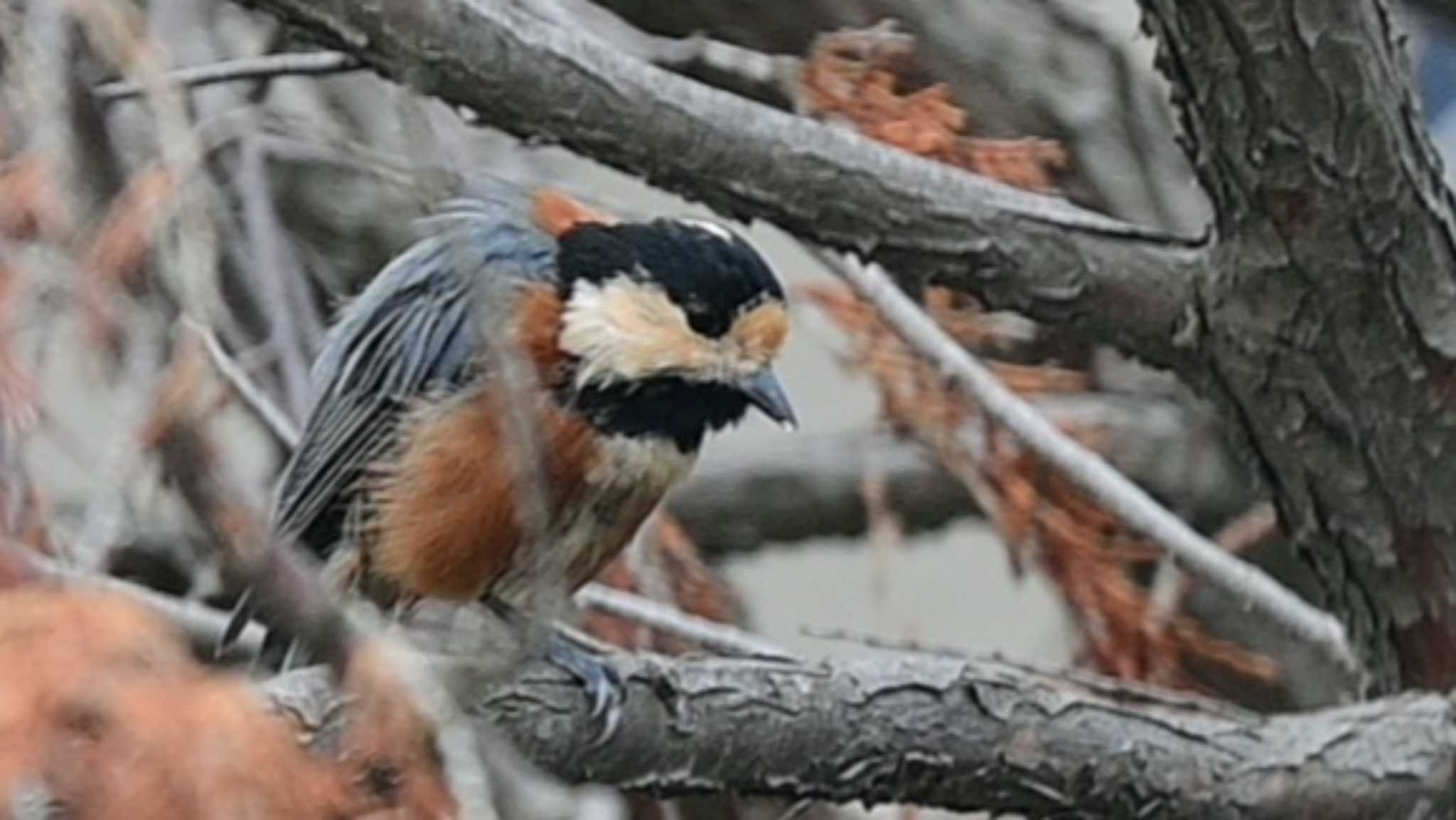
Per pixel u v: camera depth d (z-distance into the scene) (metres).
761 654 9.95
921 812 11.45
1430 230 9.66
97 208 10.73
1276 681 12.80
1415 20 14.86
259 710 6.39
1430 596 10.16
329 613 6.80
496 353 7.94
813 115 11.40
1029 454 12.01
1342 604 10.50
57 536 9.30
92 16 8.74
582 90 9.34
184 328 8.26
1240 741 9.32
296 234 13.70
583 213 10.58
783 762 8.98
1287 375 9.90
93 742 6.07
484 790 6.61
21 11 9.98
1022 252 9.77
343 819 6.59
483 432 10.09
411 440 10.23
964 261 9.75
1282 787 9.25
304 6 9.09
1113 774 9.16
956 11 13.80
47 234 9.60
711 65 12.65
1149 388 13.81
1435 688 10.30
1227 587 11.34
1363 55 9.29
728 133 9.48
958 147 11.40
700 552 14.33
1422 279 9.69
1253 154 9.47
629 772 8.88
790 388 16.33
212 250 9.05
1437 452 9.91
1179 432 14.12
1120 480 11.66
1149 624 12.09
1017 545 12.11
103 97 10.79
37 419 9.41
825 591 17.72
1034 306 9.87
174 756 6.08
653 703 8.85
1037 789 9.13
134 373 9.63
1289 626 11.31
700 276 10.37
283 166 13.90
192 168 8.87
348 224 14.02
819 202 9.60
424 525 10.26
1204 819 9.23
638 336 10.23
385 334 10.41
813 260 13.83
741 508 15.02
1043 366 13.27
